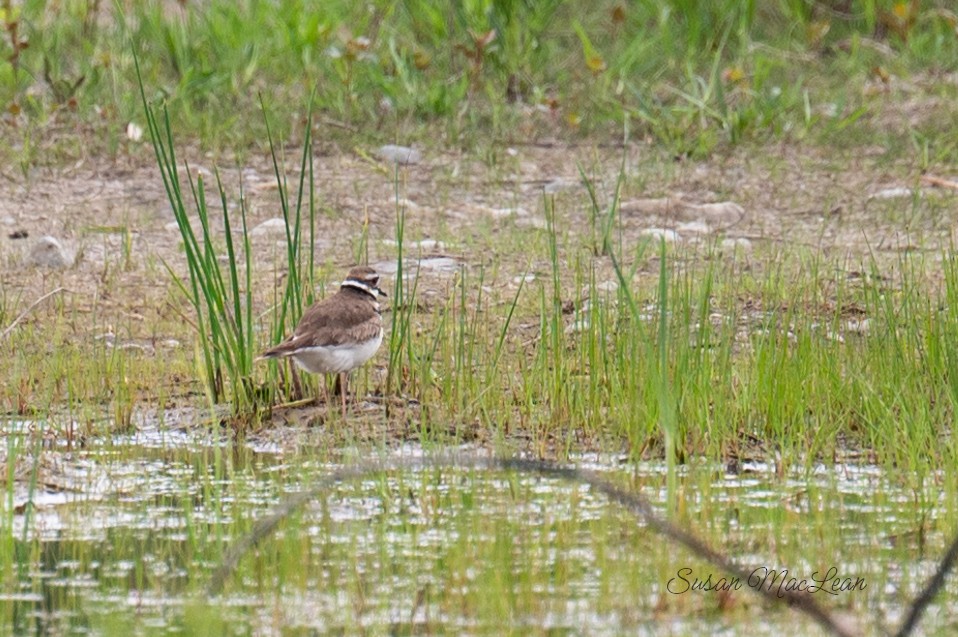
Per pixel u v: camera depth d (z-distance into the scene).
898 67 22.14
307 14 22.14
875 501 9.94
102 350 12.95
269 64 21.20
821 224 16.92
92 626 8.02
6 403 11.77
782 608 8.28
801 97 21.17
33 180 17.62
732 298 13.52
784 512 9.73
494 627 8.05
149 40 21.47
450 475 10.52
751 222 17.00
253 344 12.43
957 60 22.30
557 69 21.70
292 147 19.02
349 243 16.08
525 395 11.81
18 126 18.92
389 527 9.50
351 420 11.59
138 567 8.85
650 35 22.88
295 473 10.56
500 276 15.04
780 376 11.37
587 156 19.11
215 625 8.05
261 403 11.80
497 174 18.48
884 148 19.44
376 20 22.34
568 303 14.11
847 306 13.79
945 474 10.16
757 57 21.41
